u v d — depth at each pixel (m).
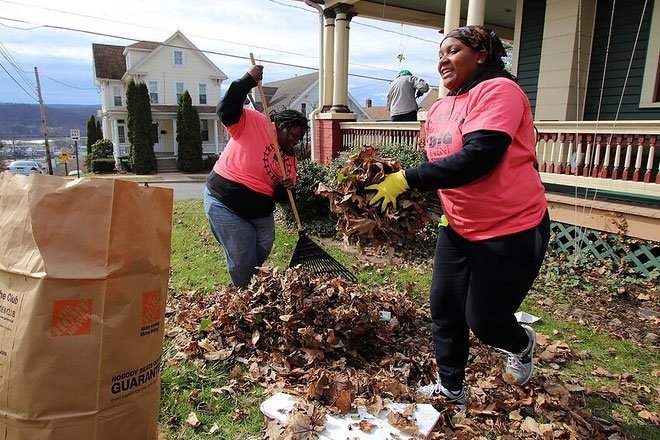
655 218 5.41
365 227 2.49
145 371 1.60
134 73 36.72
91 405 1.45
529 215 2.23
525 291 2.33
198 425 2.40
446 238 2.49
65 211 1.40
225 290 3.85
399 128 9.34
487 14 12.13
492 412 2.60
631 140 5.71
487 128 2.02
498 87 2.08
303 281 3.32
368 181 2.44
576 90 8.36
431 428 2.38
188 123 31.52
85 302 1.41
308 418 2.34
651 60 7.53
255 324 3.18
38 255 1.37
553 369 3.21
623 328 4.08
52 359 1.38
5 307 1.42
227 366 2.97
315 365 2.94
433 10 12.59
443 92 7.38
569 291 5.02
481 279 2.31
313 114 11.88
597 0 8.12
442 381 2.62
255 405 2.60
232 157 3.54
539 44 9.17
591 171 6.41
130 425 1.56
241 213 3.59
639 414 2.69
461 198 2.25
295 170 3.87
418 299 4.50
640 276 5.48
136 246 1.51
